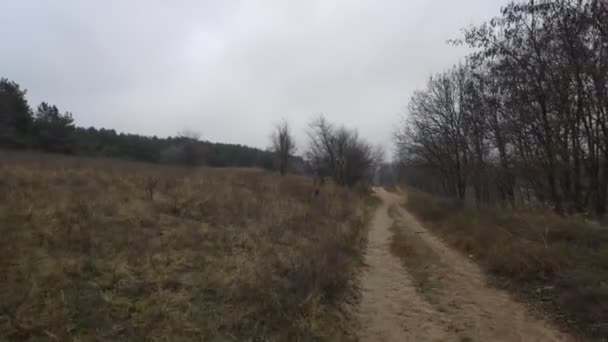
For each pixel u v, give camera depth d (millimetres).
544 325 5273
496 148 17047
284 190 19891
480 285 7359
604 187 11023
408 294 7086
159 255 6371
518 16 11367
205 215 10062
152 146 57438
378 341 5051
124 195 10008
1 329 3686
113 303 4582
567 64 10586
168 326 4355
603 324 4863
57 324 3904
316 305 5652
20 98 36688
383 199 39156
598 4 9695
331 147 44688
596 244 7719
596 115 10523
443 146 23641
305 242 9469
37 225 6387
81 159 23062
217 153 67688
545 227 9242
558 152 11547
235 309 5043
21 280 4543
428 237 13523
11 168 11469
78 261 5387
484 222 12133
